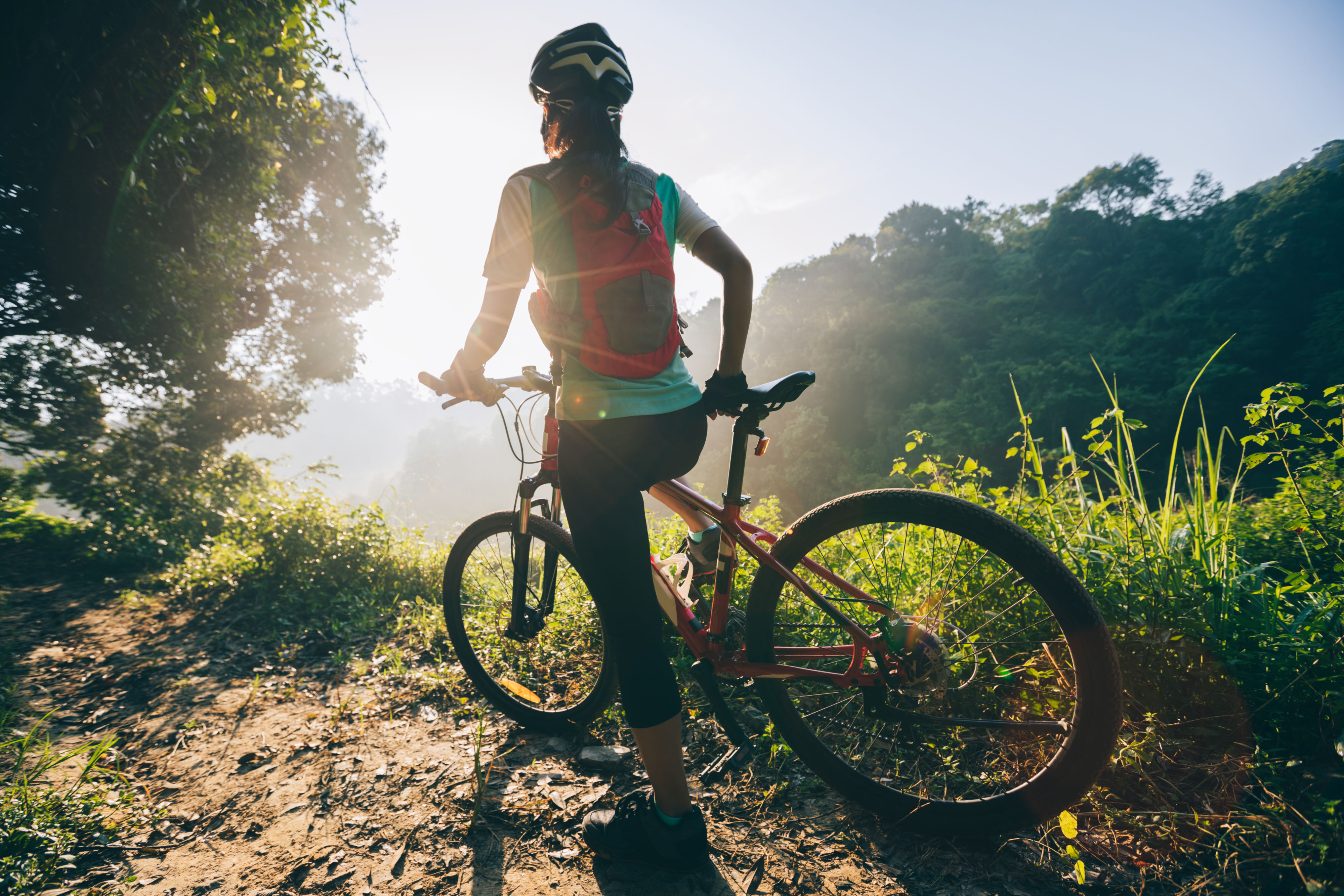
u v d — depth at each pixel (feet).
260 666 9.48
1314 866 3.51
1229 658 4.89
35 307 26.03
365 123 48.98
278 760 6.51
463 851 4.82
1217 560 5.82
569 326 4.10
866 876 4.21
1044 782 4.07
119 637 11.43
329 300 49.55
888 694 4.84
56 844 4.94
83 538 19.84
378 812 5.42
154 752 6.90
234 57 17.01
